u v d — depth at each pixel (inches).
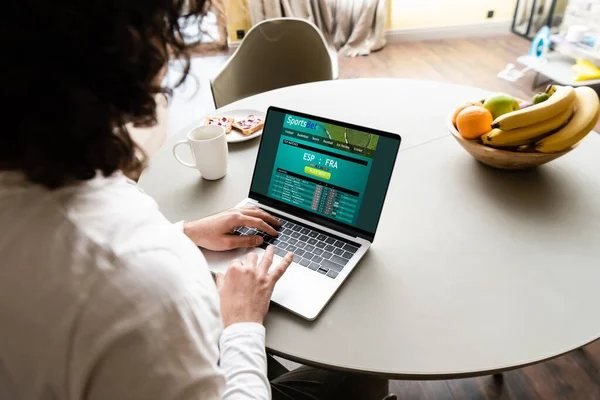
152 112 17.0
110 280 14.5
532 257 30.3
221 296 26.6
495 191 36.6
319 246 31.7
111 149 15.2
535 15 152.0
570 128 34.4
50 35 13.0
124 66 14.5
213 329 17.6
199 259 18.6
